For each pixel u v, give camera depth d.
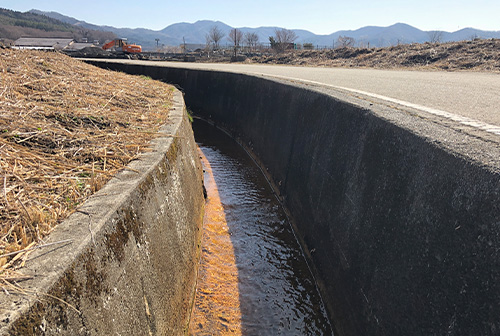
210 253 5.14
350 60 19.97
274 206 6.79
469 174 2.20
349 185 3.96
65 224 2.14
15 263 1.77
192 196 4.98
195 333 3.75
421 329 2.37
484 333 1.87
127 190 2.64
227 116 12.25
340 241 3.99
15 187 2.48
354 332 3.36
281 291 4.52
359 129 3.98
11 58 5.47
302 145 6.04
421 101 4.92
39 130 3.41
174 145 4.18
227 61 30.69
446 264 2.24
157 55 40.06
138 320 2.35
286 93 7.41
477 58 13.53
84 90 5.36
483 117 3.81
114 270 2.16
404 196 2.85
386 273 2.91
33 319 1.49
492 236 1.94
